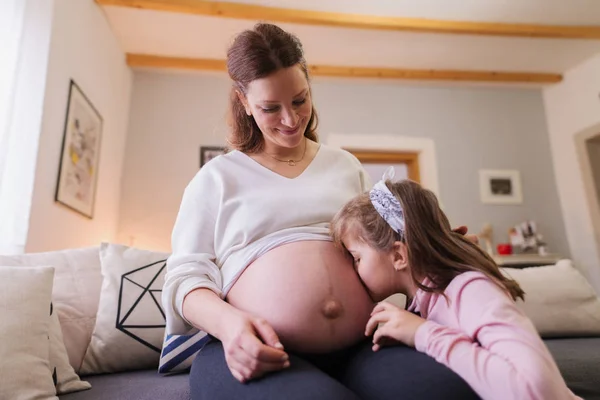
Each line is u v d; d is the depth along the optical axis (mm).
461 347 627
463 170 3588
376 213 828
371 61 3377
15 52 1764
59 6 2037
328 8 2723
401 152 3639
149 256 1561
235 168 982
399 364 661
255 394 622
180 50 3180
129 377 1276
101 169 2713
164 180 3219
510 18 2871
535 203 3604
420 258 756
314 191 962
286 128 944
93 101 2541
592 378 1278
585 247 3402
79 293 1433
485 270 748
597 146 3473
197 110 3391
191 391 782
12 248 1717
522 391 541
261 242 883
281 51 896
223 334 705
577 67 3535
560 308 1773
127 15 2754
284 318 780
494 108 3783
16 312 1015
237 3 2650
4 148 1694
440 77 3529
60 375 1120
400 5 2711
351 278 849
